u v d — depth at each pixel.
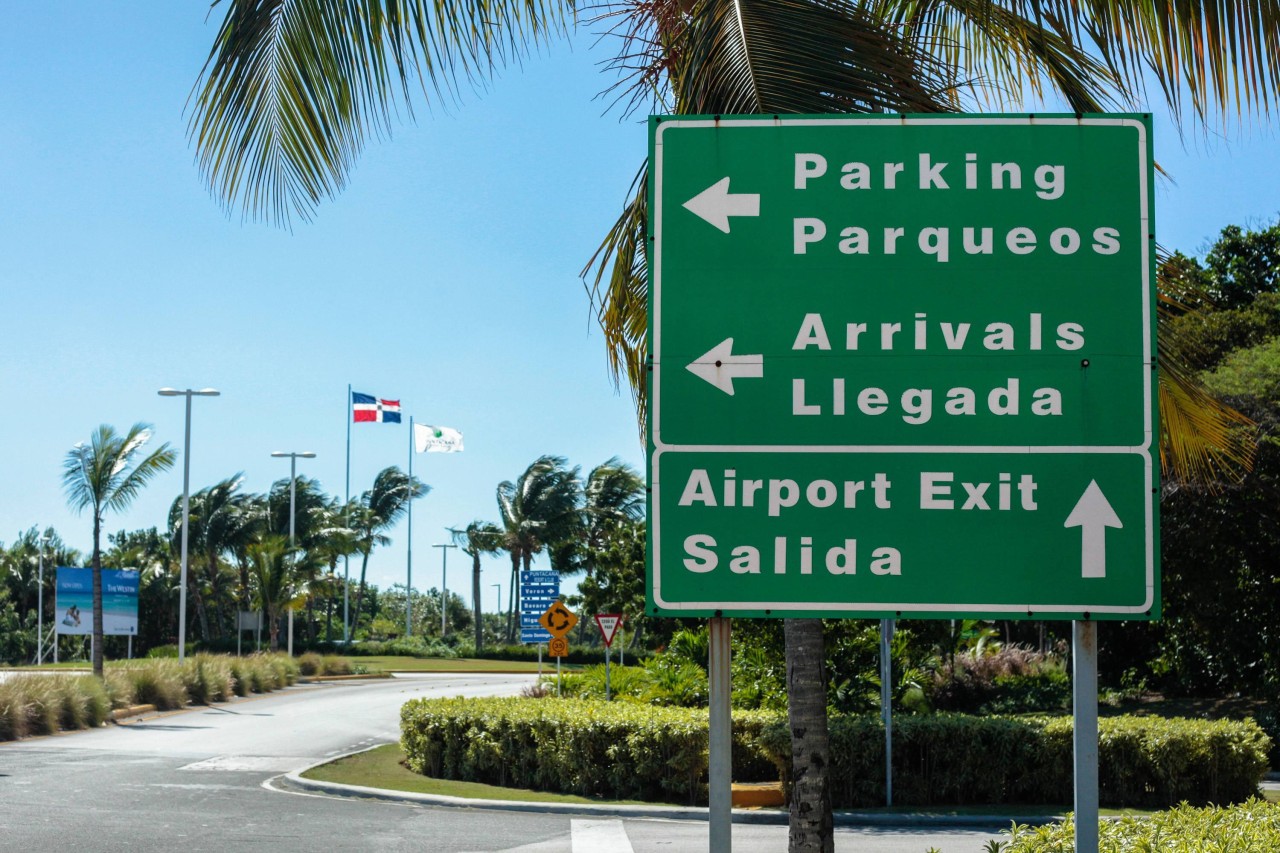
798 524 4.91
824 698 5.82
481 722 16.80
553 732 15.74
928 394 4.95
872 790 14.30
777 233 5.06
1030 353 4.95
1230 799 14.05
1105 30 6.70
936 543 4.87
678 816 13.72
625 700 21.80
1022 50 7.03
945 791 14.37
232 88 6.68
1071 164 5.04
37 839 11.63
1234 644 23.14
